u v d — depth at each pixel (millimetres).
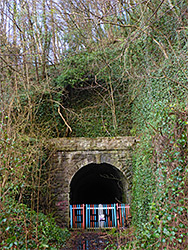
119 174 11289
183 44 7355
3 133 5629
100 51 11711
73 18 11562
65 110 12258
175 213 4473
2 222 4934
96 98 13039
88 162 10398
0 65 8805
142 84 9469
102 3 9844
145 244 4938
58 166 10305
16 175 5656
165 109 6410
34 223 6605
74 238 8805
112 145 10430
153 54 8914
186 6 6996
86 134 12719
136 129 11062
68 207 10062
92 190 17906
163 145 5746
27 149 6973
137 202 9344
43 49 12203
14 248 4777
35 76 11641
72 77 12453
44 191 9758
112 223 10336
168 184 5164
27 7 10656
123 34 10797
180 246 4301
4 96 7949
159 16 7402
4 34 9773
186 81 6539
